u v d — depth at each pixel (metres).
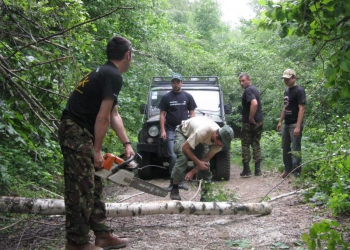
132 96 14.09
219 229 5.17
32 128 6.03
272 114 16.00
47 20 6.88
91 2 13.34
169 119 8.45
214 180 9.08
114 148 10.39
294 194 6.79
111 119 4.30
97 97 3.89
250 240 4.74
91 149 3.85
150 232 5.09
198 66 17.28
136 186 4.17
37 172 6.88
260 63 18.41
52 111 6.47
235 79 17.64
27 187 6.72
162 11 19.91
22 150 7.25
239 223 5.39
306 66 14.27
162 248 4.55
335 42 4.81
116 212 5.02
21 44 6.93
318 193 6.16
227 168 8.89
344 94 4.12
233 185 8.38
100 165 3.92
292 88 8.37
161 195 4.30
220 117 9.64
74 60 6.48
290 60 16.09
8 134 5.73
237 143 14.59
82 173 3.78
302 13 4.11
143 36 16.42
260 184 8.28
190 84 10.50
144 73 14.56
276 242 4.62
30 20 6.55
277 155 11.35
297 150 8.30
